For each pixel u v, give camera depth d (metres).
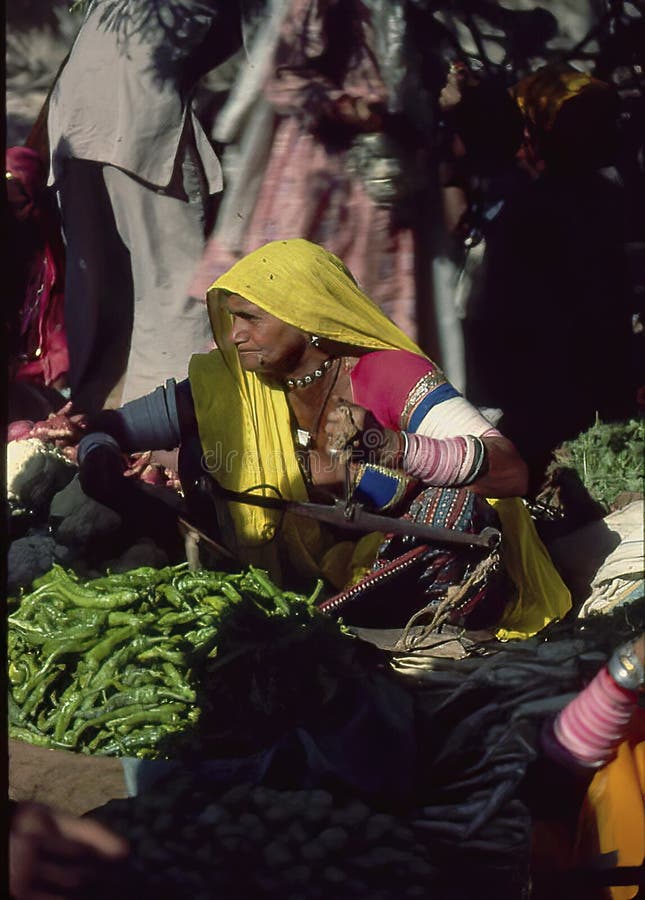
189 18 4.64
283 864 2.28
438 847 2.36
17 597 3.14
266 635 2.77
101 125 4.74
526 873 2.16
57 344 5.33
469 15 6.86
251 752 2.64
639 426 4.43
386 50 4.43
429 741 2.62
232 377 3.56
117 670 2.79
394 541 3.43
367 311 3.46
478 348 5.23
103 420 3.68
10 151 5.25
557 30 7.13
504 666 2.74
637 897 1.98
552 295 5.18
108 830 1.74
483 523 3.42
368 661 2.83
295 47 4.40
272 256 3.42
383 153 4.42
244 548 3.54
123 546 3.55
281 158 4.50
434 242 4.66
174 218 4.82
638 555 3.62
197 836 2.35
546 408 5.19
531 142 5.16
